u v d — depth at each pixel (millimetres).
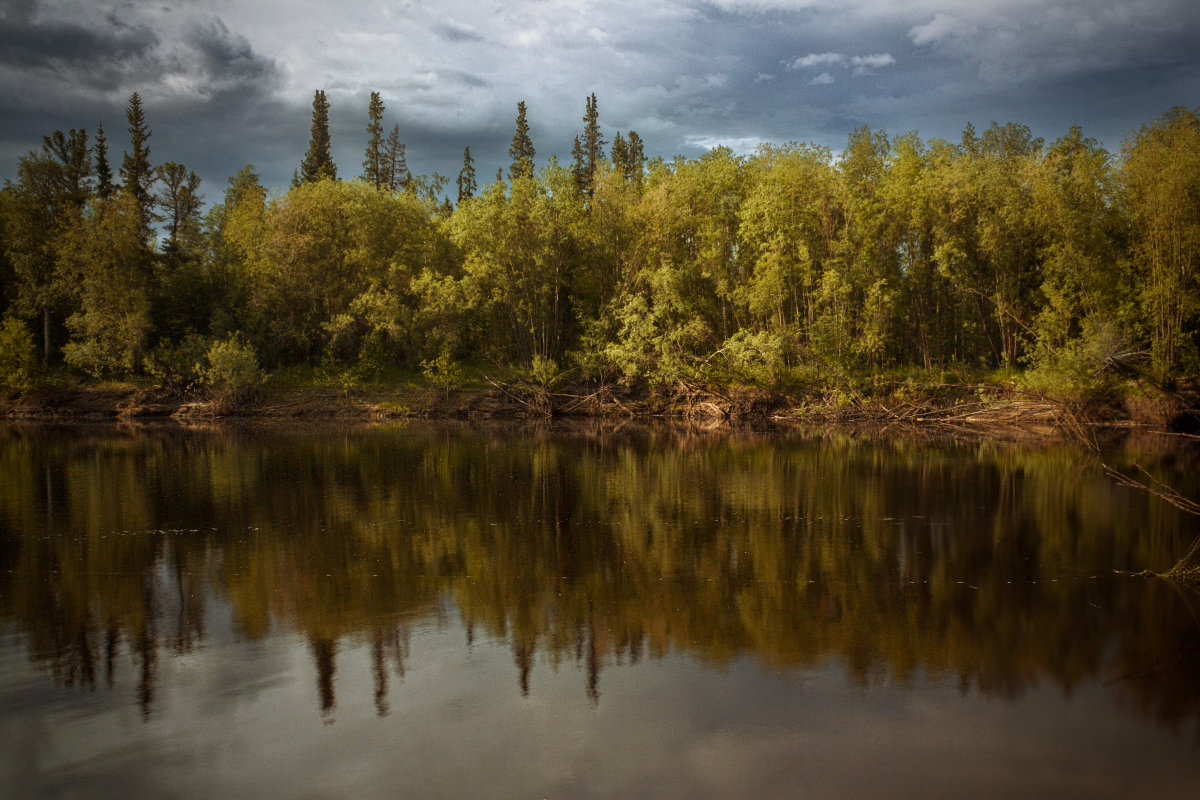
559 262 50438
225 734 8172
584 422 49250
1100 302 41219
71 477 25781
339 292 53719
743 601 12805
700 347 51844
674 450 34219
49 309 51312
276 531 17859
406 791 7121
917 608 12453
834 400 46812
